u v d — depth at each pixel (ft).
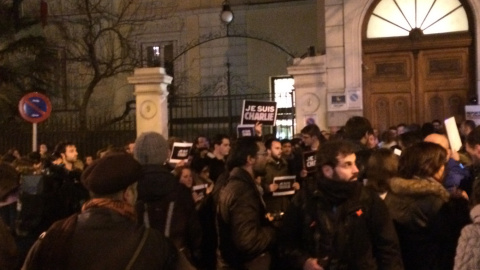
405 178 13.57
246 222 14.29
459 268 9.52
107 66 60.95
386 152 14.65
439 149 13.61
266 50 65.72
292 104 45.44
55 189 17.30
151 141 14.21
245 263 14.96
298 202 13.10
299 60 43.19
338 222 12.26
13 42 63.62
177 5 67.92
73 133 52.85
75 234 8.59
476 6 41.34
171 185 14.10
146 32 68.95
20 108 36.96
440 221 12.85
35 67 63.46
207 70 67.31
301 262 12.56
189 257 14.64
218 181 16.84
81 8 63.52
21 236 15.62
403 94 43.65
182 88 67.56
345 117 42.55
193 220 14.74
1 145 54.70
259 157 15.46
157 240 8.82
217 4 66.59
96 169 9.18
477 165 15.72
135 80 45.75
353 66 42.63
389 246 12.21
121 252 8.46
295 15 64.75
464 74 42.57
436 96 43.14
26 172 21.76
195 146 31.22
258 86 65.98
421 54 43.32
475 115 40.14
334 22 43.04
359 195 12.41
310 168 21.16
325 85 42.93
